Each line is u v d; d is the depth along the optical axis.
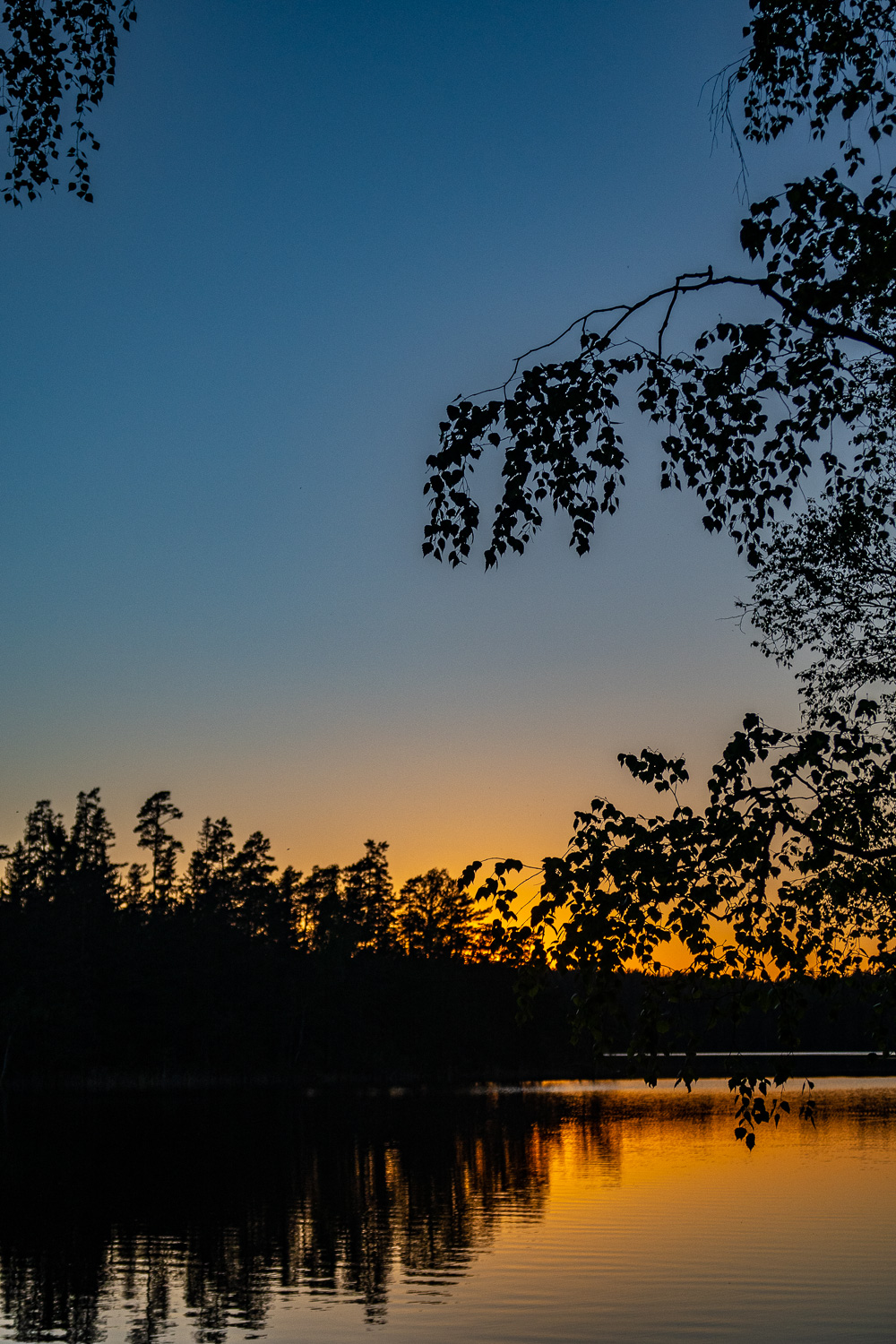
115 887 113.75
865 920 9.93
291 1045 112.50
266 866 124.06
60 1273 23.66
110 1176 39.31
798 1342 17.47
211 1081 102.69
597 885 8.24
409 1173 39.00
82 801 122.12
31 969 93.38
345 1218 29.94
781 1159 40.09
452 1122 61.34
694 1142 47.50
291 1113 69.50
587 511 9.87
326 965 112.50
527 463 9.48
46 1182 37.75
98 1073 96.00
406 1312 19.94
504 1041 120.25
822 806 8.53
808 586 14.86
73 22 11.71
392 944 124.62
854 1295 20.12
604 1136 50.94
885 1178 34.75
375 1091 94.31
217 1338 18.64
